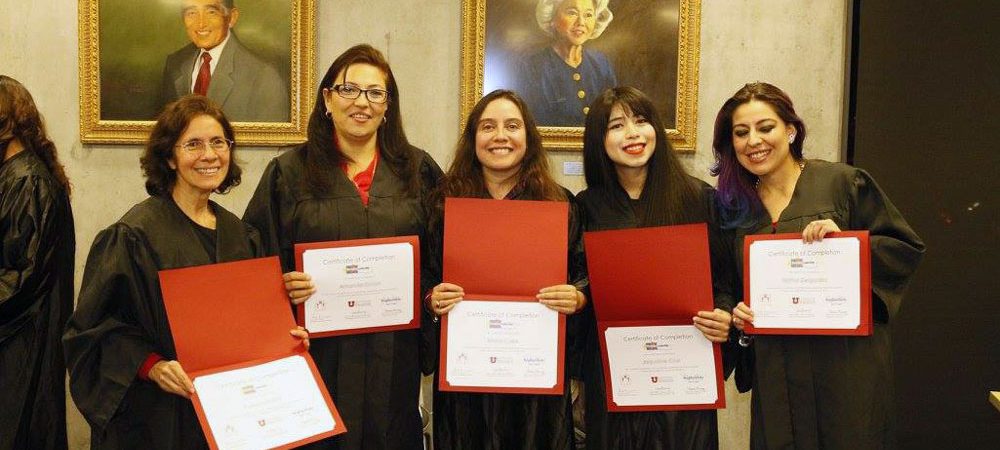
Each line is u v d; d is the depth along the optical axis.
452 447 2.41
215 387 2.13
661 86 3.85
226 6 3.73
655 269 2.31
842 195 2.34
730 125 2.42
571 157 3.88
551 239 2.33
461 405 2.40
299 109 3.78
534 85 3.82
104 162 3.81
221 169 2.23
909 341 3.73
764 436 2.34
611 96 2.43
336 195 2.40
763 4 3.93
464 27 3.81
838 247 2.22
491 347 2.32
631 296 2.33
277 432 2.14
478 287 2.33
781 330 2.24
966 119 3.62
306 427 2.17
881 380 2.28
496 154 2.38
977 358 3.65
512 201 2.34
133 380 2.12
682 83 3.84
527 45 3.82
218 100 3.76
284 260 2.43
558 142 3.83
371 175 2.46
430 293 2.46
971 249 3.63
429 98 3.89
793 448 2.31
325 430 2.18
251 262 2.22
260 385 2.17
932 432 3.72
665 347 2.35
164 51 3.74
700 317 2.30
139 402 2.18
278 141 3.79
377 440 2.40
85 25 3.70
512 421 2.40
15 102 2.83
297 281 2.28
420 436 2.52
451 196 2.44
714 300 2.40
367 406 2.40
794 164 2.43
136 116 3.76
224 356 2.16
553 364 2.31
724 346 2.47
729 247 2.43
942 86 3.65
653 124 2.41
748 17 3.93
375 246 2.34
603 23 3.82
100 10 3.71
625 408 2.35
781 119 2.35
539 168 2.46
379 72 2.40
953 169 3.65
